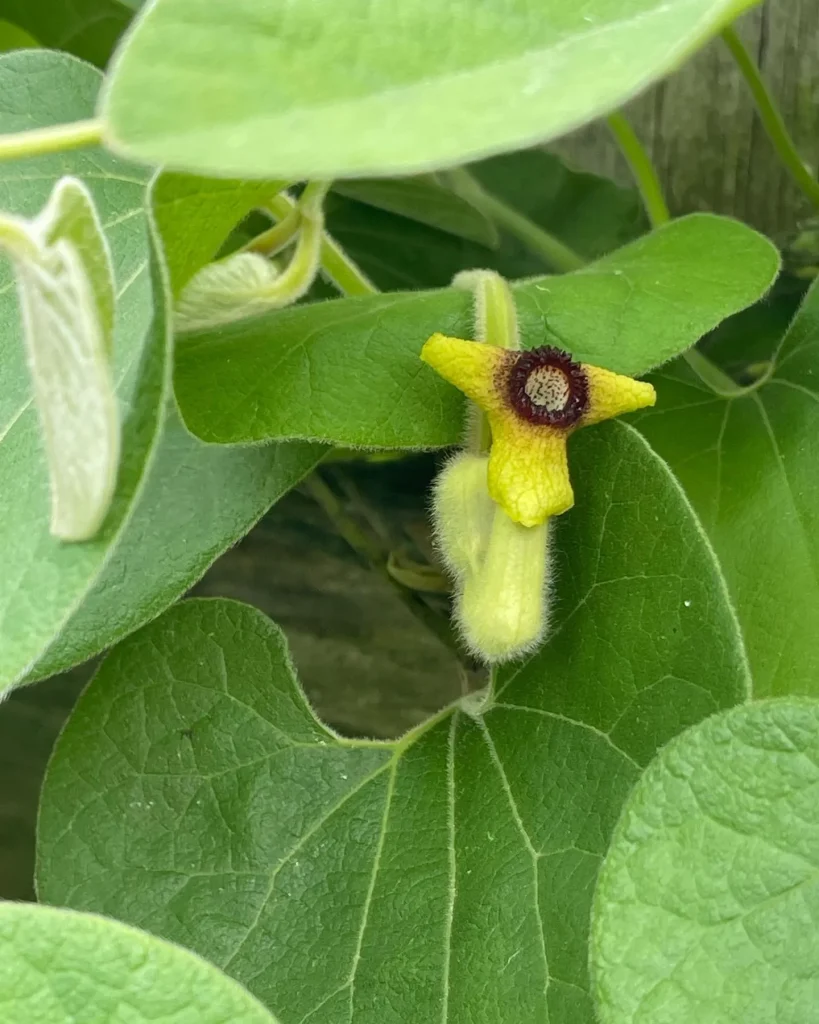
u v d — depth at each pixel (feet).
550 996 0.45
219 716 0.53
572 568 0.47
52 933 0.33
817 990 0.34
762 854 0.35
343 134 0.28
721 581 0.44
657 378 0.57
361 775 0.53
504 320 0.46
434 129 0.28
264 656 0.54
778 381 0.56
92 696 0.53
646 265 0.50
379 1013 0.48
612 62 0.29
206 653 0.54
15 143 0.34
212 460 0.49
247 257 0.50
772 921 0.34
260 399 0.44
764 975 0.34
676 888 0.35
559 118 0.28
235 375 0.45
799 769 0.36
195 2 0.29
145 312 0.44
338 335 0.46
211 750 0.53
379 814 0.52
